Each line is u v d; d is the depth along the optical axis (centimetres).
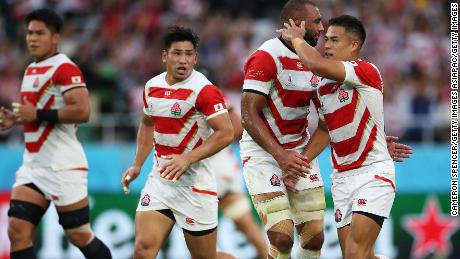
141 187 4369
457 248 4434
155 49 5984
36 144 3088
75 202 3117
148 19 6238
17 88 5619
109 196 4356
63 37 6219
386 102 5478
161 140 2858
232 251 4253
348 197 2769
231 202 3728
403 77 5844
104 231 4328
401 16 6331
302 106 2864
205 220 2905
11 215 3061
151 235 2845
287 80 2814
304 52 2669
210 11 6394
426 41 6184
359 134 2736
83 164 3150
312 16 2825
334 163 2820
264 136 2772
